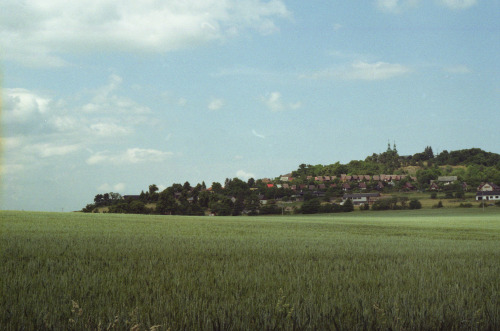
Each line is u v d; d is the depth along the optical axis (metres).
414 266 12.85
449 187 182.25
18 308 6.50
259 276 10.22
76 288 8.19
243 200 159.00
